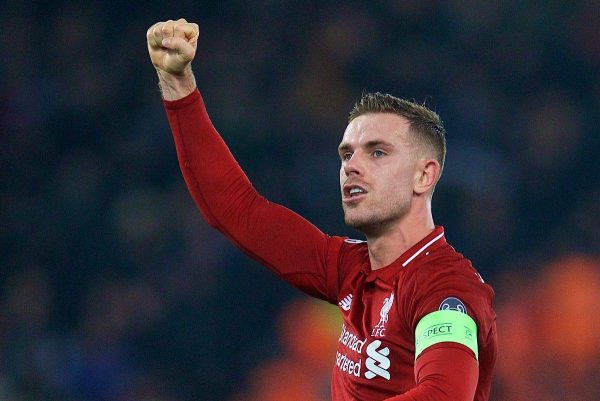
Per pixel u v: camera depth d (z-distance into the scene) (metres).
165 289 32.38
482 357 11.30
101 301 31.97
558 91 40.38
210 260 32.78
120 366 30.59
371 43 40.59
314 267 12.79
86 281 33.25
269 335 31.53
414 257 11.61
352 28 40.69
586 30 41.31
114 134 37.56
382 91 39.75
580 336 28.59
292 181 35.72
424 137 12.00
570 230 35.09
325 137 37.75
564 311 29.33
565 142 38.12
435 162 12.04
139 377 30.64
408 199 11.88
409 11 41.19
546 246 34.66
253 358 31.03
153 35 12.26
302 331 30.09
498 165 37.00
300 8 41.00
